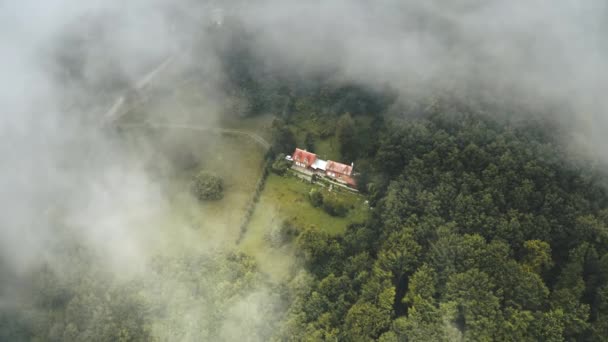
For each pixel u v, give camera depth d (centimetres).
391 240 12888
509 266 11400
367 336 10906
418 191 13888
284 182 17775
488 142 14662
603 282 11394
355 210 16150
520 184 13300
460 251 11856
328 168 17375
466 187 13425
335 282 12631
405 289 12481
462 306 10931
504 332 10462
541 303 11044
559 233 12425
